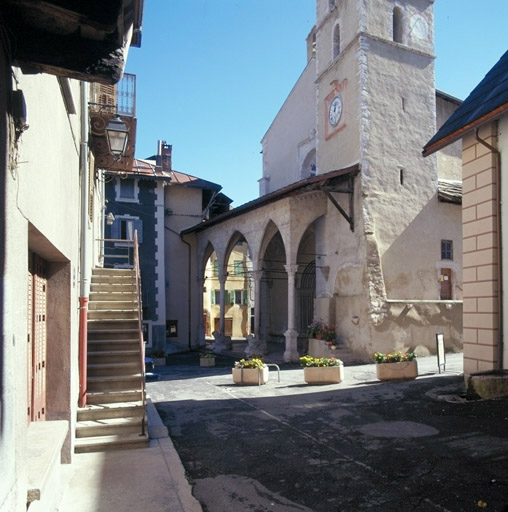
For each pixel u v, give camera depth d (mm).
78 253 7559
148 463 5848
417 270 17688
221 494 5051
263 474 5609
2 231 2428
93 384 8102
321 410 8867
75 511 4453
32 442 3787
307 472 5617
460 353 17484
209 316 37062
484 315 9859
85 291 8156
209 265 37469
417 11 19047
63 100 5141
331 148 19375
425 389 10391
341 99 18766
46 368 5727
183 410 9227
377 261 16641
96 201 13242
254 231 21453
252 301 38750
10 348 2518
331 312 18109
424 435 6855
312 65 24203
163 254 25359
